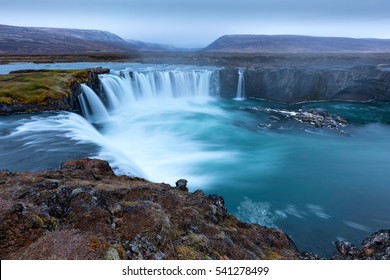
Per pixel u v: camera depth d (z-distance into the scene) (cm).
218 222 1123
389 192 2234
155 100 5297
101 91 4300
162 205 1052
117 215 892
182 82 5634
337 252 1496
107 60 10188
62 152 1933
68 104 3250
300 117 4338
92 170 1423
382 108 5194
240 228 1204
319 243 1597
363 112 4925
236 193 2181
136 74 5000
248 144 3353
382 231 1398
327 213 1917
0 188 1023
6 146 2009
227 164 2744
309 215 1889
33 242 720
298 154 3061
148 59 10538
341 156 3025
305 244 1588
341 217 1870
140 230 823
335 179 2464
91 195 947
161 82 5381
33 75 3950
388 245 1310
